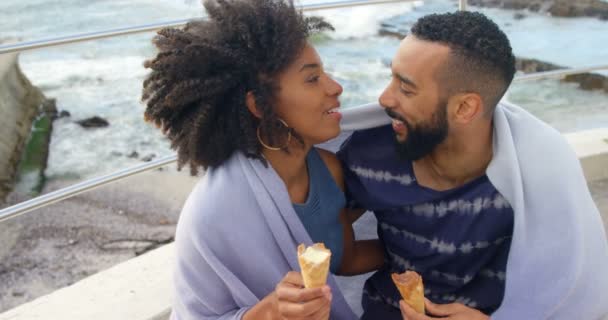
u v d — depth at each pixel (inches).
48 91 346.9
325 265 49.6
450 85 56.8
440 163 62.5
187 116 57.1
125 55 396.5
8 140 292.4
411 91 57.8
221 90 55.1
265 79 55.6
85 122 315.6
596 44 362.6
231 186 57.5
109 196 221.3
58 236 201.9
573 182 59.5
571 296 59.9
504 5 420.8
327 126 58.5
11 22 458.0
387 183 65.9
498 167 59.7
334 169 67.8
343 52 374.0
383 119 66.4
